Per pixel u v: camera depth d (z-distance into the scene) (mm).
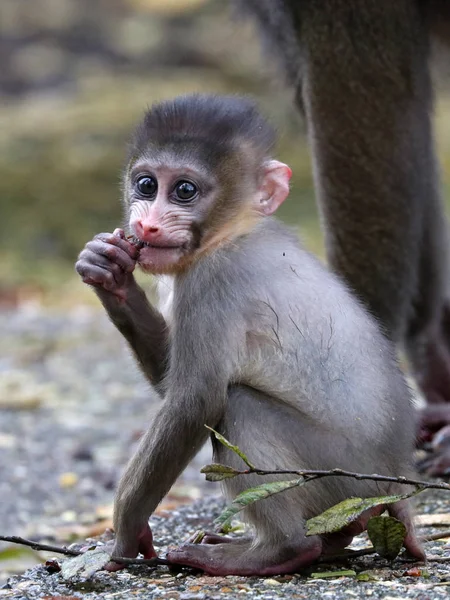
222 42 41625
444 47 11547
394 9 9773
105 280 7961
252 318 7641
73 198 32281
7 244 30797
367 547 8188
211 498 10391
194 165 7938
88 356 20031
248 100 8586
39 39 43375
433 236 11242
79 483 12469
